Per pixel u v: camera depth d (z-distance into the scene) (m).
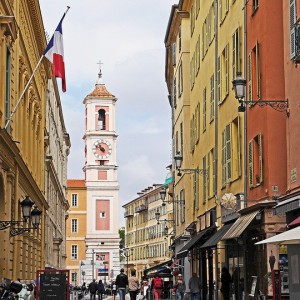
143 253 142.88
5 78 27.61
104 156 139.00
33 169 44.03
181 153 49.47
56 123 77.25
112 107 140.62
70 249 139.50
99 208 137.75
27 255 39.66
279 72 24.50
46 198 57.25
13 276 32.69
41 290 28.81
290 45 22.97
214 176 34.38
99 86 142.62
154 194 132.25
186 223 47.16
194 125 43.25
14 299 21.78
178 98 52.03
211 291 37.12
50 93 63.81
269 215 23.84
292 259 15.91
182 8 48.53
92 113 139.75
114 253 136.38
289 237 15.23
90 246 136.00
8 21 26.61
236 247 29.88
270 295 23.08
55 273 28.97
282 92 24.41
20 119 34.97
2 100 26.69
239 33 28.44
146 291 58.75
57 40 28.80
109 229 137.38
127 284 39.56
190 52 46.25
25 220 25.67
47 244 59.25
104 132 139.12
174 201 49.41
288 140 23.33
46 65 51.47
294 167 22.67
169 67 62.31
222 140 32.12
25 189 37.97
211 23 36.50
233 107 29.73
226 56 31.31
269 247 23.75
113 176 138.75
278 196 23.98
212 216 34.72
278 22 24.70
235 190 29.34
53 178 68.06
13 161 30.97
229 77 30.70
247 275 27.19
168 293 59.88
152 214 134.25
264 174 24.69
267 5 24.67
